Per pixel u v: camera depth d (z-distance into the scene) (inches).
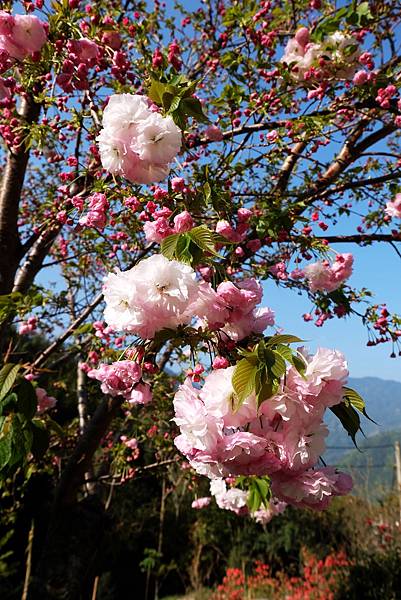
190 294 41.6
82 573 238.1
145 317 42.5
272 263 112.7
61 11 74.1
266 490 75.0
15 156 123.9
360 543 374.3
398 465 445.1
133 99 51.9
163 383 149.9
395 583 277.6
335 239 125.0
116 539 326.3
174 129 51.2
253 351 39.4
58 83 77.4
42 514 243.4
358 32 101.0
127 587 336.8
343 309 127.3
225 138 102.7
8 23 66.4
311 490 41.1
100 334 114.7
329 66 98.0
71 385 265.9
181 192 62.2
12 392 57.6
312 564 352.2
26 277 133.0
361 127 121.6
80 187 106.8
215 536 390.6
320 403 40.7
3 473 55.7
